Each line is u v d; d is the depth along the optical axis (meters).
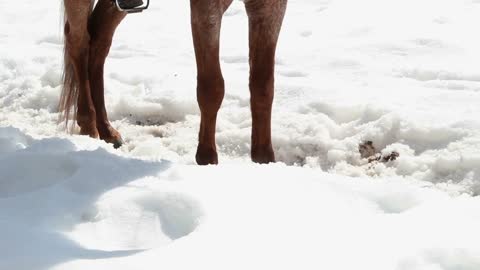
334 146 7.13
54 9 13.52
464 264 3.89
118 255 3.97
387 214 4.61
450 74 8.78
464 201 4.82
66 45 7.88
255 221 4.38
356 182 5.16
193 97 8.58
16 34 12.02
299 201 4.78
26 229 4.26
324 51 10.04
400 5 12.14
